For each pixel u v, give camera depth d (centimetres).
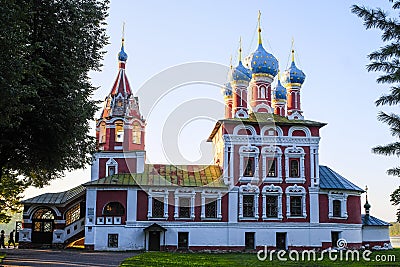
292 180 4653
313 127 4791
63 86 2417
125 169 4712
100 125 4916
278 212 4588
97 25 2709
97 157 4734
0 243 4503
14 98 1844
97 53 2789
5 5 1844
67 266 2597
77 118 2481
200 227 4444
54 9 2445
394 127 2370
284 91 5509
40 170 2914
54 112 2416
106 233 4350
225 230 4478
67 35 2495
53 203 4638
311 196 4662
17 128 2400
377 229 5009
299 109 5041
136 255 3684
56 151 2575
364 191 4888
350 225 4731
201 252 4375
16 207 4703
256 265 2819
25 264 2644
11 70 1844
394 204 2527
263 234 4522
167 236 4403
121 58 4978
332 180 4844
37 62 2112
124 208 4403
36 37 2409
